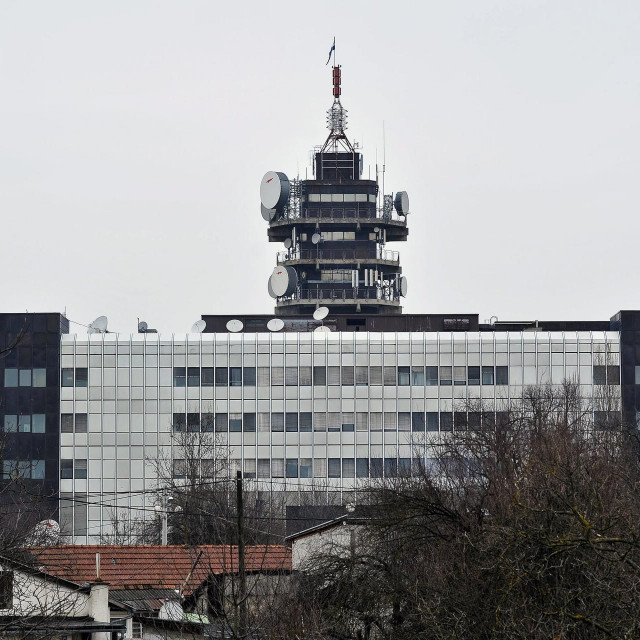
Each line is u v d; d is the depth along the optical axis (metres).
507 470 182.62
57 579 173.38
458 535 161.12
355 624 171.50
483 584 136.12
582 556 118.00
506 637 120.06
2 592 162.62
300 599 166.50
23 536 161.25
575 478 135.25
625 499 146.25
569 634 117.75
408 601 160.50
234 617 140.38
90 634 176.00
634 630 106.00
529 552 123.31
